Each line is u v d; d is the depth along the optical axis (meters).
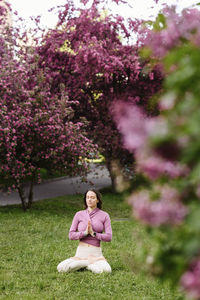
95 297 4.54
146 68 1.93
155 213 1.42
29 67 11.35
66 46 14.36
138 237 1.91
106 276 5.29
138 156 1.42
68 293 4.69
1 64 11.52
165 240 1.54
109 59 12.41
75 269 5.52
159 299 4.48
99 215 5.91
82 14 12.84
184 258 1.38
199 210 1.28
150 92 12.88
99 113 14.22
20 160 11.19
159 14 1.79
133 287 4.94
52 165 11.49
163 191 1.50
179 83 1.37
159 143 1.24
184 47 1.49
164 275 1.60
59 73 13.85
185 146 1.23
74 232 5.72
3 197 14.82
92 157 11.53
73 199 14.15
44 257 6.31
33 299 4.46
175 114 1.32
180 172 1.48
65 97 11.05
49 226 9.23
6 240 7.77
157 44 1.65
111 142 13.76
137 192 1.56
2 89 10.33
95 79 13.36
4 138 10.12
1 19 13.61
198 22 1.58
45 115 10.23
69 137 10.90
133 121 1.33
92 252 5.66
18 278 5.22
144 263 1.67
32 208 11.90
